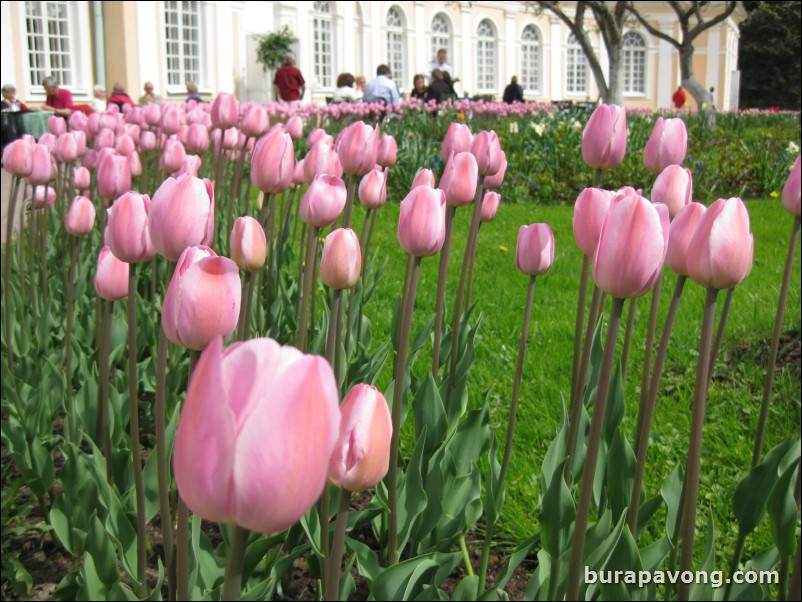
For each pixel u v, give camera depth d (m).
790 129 6.32
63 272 1.63
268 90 11.34
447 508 0.93
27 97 8.80
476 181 0.96
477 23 15.51
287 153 1.01
